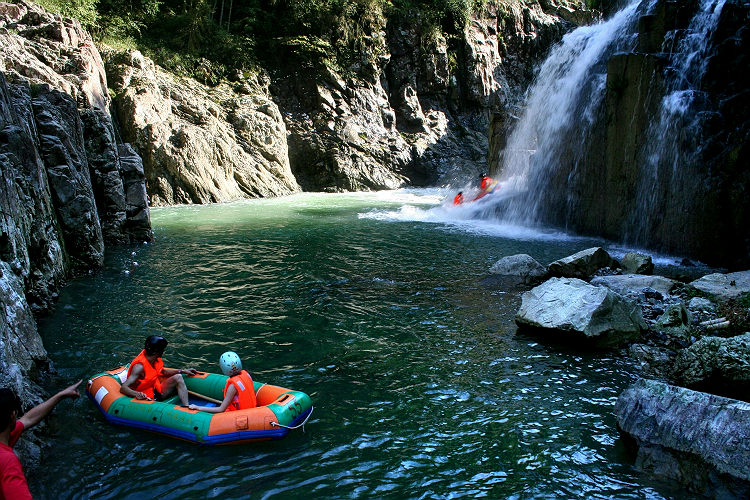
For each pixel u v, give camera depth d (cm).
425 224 1919
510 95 3956
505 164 2425
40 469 509
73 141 1288
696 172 1416
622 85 1595
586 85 1780
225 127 2658
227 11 3281
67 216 1168
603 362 761
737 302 922
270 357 765
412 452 548
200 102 2652
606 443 567
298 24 3228
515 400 655
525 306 891
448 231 1780
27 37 2069
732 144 1366
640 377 718
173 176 2347
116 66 2409
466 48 3678
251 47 3139
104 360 740
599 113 1692
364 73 3372
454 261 1348
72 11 2469
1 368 550
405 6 3550
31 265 908
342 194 2889
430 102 3616
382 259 1363
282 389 599
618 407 581
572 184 1791
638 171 1561
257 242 1555
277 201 2538
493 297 1052
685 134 1434
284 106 3170
